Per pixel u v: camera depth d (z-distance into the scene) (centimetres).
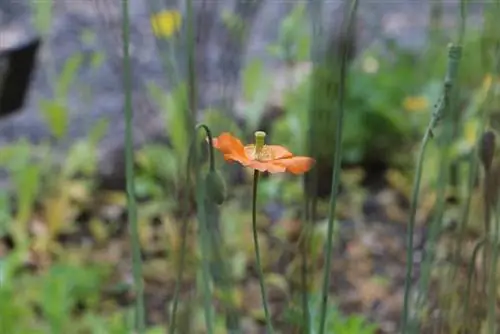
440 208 111
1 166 194
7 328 128
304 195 109
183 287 130
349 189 196
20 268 155
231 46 144
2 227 159
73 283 143
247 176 179
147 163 181
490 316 104
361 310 150
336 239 169
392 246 172
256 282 151
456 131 132
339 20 122
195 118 105
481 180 112
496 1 108
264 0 186
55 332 131
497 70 105
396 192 196
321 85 109
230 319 116
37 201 178
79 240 173
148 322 144
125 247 170
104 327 132
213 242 116
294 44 168
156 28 124
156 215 172
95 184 187
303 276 105
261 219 169
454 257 111
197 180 104
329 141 111
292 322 108
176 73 123
